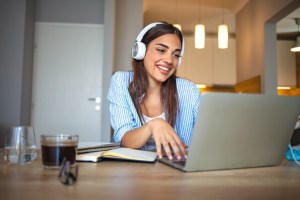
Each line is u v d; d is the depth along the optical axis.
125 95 1.35
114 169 0.70
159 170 0.69
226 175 0.64
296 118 0.76
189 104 1.43
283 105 0.72
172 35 1.27
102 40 4.05
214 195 0.47
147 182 0.56
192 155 0.66
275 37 3.83
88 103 3.98
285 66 5.71
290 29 5.41
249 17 4.39
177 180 0.58
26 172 0.64
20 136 0.78
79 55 4.02
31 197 0.44
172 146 0.88
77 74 4.00
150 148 1.21
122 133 1.22
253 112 0.68
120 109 1.31
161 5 4.81
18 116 3.45
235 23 5.11
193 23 5.63
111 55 3.51
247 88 4.42
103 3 4.07
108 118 3.45
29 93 3.84
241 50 4.79
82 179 0.58
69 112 3.96
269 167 0.76
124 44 3.80
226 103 0.64
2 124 3.43
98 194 0.46
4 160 0.83
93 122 3.96
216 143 0.67
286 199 0.45
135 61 1.39
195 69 6.04
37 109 3.93
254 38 4.19
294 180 0.59
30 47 3.82
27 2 3.61
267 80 3.78
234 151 0.70
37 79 3.96
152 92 1.40
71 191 0.48
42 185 0.52
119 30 3.80
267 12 3.72
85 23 4.05
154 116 1.38
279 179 0.60
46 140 0.69
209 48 6.07
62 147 0.69
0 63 3.48
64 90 3.97
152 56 1.28
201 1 4.66
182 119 1.42
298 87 5.65
